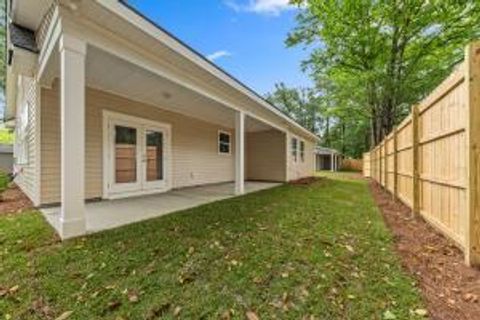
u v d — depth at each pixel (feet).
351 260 9.40
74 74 11.55
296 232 12.51
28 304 6.85
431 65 46.50
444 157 11.89
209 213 16.35
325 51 48.85
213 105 27.32
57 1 11.07
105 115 21.99
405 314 6.37
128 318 6.31
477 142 8.96
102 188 21.71
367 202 21.94
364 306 6.71
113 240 11.03
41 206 17.94
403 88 46.83
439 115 12.50
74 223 11.45
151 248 10.19
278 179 42.60
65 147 11.25
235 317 6.37
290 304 6.86
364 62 47.93
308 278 8.10
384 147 30.86
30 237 11.35
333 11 42.55
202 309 6.64
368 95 52.44
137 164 24.84
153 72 15.94
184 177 31.45
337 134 130.00
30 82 21.03
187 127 31.99
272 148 43.27
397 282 7.84
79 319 6.28
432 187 13.84
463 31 39.83
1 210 17.30
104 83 20.72
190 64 17.58
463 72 9.70
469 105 9.06
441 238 11.97
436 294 7.24
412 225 14.44
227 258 9.41
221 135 39.45
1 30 46.44
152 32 13.67
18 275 8.20
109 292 7.32
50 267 8.66
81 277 8.09
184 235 11.79
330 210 17.95
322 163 113.60
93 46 12.53
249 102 27.04
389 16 42.04
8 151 47.96
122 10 12.01
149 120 26.23
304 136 54.24
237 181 25.99
